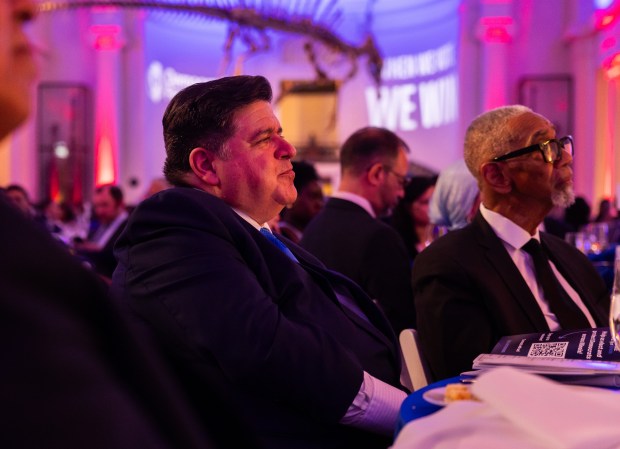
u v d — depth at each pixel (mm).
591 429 795
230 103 1616
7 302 356
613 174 13320
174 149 1664
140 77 14477
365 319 1715
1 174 13898
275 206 1689
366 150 2834
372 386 1430
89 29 14180
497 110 2072
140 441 384
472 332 1854
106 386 379
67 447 347
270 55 16219
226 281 1349
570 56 14016
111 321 427
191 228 1412
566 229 4238
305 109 15312
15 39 423
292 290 1521
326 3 15578
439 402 1075
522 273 1997
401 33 15555
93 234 7324
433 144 14891
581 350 1274
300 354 1336
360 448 1466
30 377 346
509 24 13367
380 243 2602
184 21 15328
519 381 880
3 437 334
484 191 2059
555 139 1985
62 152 14445
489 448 827
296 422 1390
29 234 399
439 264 1949
